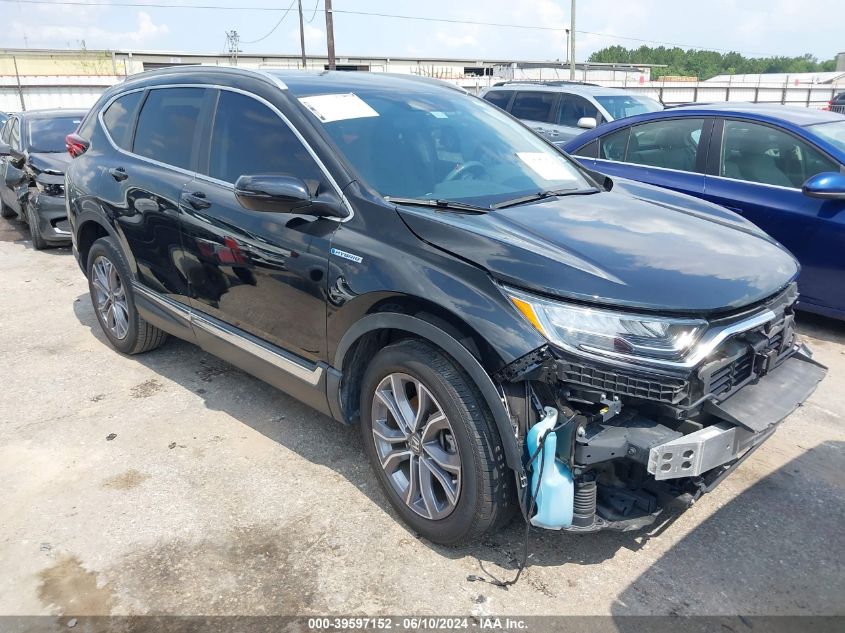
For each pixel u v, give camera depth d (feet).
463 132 12.17
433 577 8.86
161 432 12.51
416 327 8.83
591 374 7.83
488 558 9.22
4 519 10.03
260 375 11.87
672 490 8.69
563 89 34.40
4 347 16.69
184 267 12.78
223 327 12.29
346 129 10.94
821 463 11.51
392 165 10.62
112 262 14.99
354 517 10.09
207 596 8.55
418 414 9.20
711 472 9.03
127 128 14.79
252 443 12.13
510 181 11.44
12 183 28.96
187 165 12.82
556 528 8.26
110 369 15.25
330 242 9.89
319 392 10.57
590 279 8.16
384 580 8.81
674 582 8.78
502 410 8.16
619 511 8.57
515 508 8.96
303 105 11.17
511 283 8.23
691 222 10.57
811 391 9.48
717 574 8.93
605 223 9.98
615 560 9.19
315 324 10.31
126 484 10.89
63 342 17.01
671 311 7.98
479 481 8.50
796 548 9.43
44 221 26.27
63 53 196.34
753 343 8.76
